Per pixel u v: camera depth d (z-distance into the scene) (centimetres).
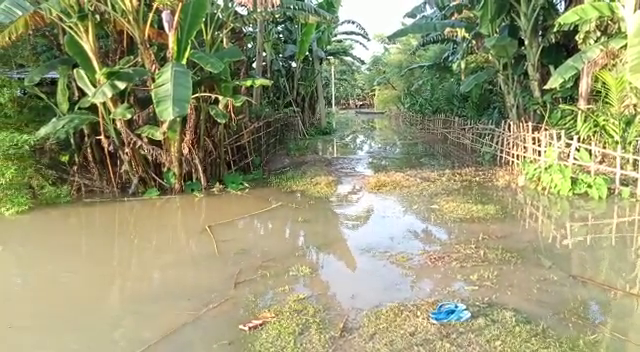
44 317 480
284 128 1747
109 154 955
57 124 820
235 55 937
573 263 580
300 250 655
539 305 478
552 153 924
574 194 872
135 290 539
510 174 1071
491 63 1374
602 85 902
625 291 502
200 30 995
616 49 842
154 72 859
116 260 631
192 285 550
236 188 994
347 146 1744
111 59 934
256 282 555
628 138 871
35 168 900
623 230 686
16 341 435
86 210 862
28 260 633
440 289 520
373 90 4453
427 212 811
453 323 441
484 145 1370
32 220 808
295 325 448
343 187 1022
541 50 1128
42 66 870
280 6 1066
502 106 1478
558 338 413
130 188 960
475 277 546
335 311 477
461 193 924
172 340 432
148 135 897
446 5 1317
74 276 581
